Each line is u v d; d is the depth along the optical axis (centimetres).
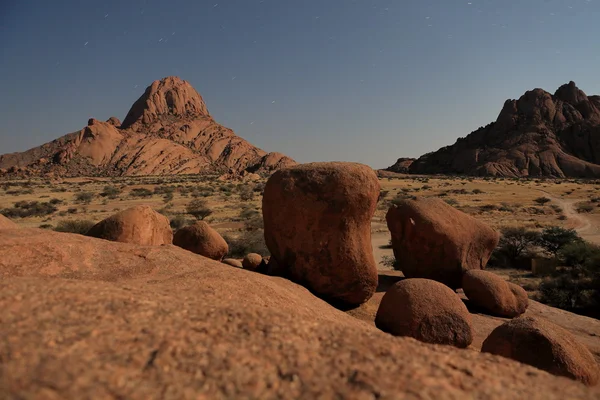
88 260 689
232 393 243
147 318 334
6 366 234
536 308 1348
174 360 272
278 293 670
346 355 300
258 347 302
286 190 924
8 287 360
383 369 280
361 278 935
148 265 714
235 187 8156
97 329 300
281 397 243
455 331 734
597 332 1148
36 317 308
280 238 952
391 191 7250
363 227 935
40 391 214
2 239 645
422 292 767
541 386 283
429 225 1305
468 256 1364
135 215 1093
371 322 906
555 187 8006
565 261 2556
